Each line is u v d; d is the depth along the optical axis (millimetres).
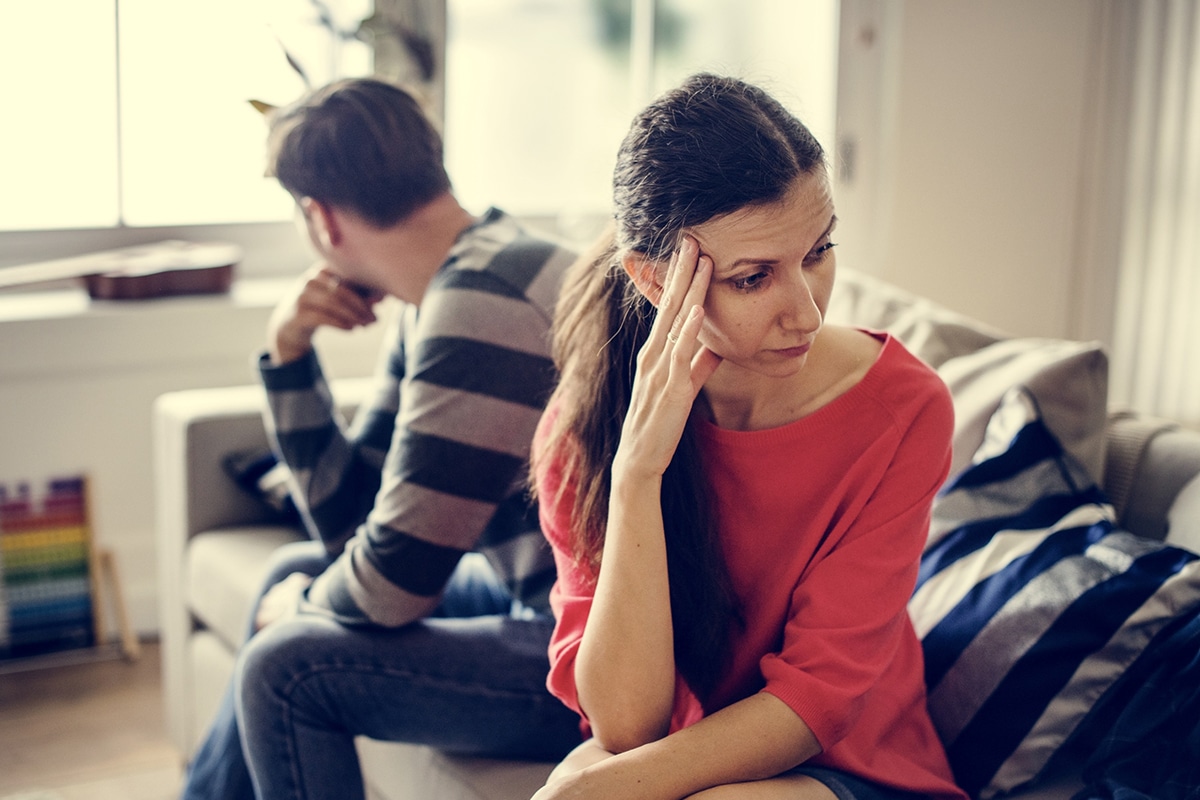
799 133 932
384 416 1720
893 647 1039
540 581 1379
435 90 2811
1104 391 1443
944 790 1100
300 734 1279
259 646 1300
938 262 3322
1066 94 3359
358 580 1306
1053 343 1519
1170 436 1471
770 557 1095
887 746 1109
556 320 1199
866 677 992
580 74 3033
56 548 2588
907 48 3141
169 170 2736
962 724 1207
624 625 1027
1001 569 1271
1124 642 1171
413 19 2775
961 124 3254
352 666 1274
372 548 1306
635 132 989
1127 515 1460
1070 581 1214
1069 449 1419
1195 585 1162
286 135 1454
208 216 2803
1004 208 3365
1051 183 3406
